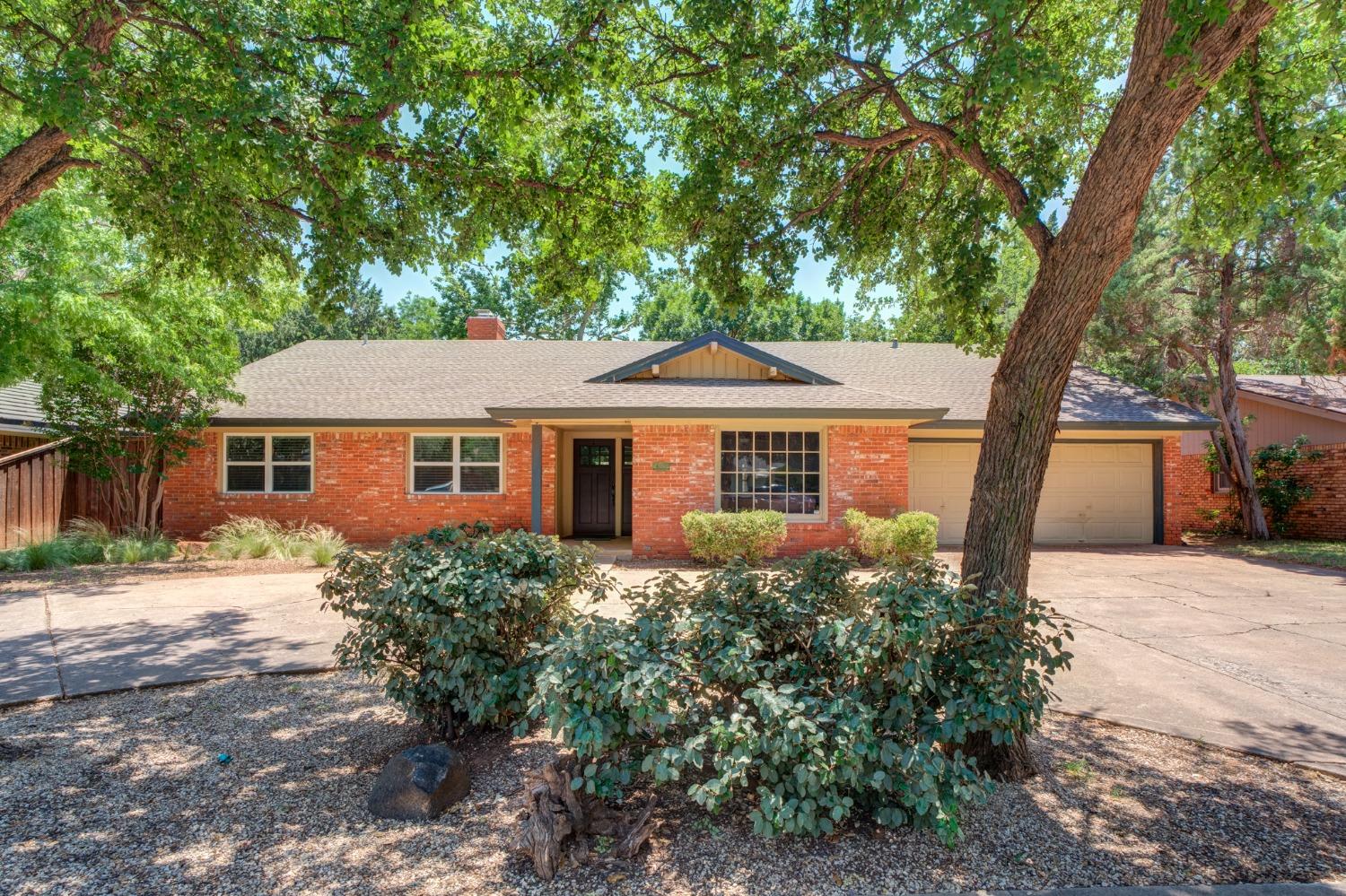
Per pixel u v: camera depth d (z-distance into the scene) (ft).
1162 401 51.49
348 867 10.11
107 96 17.46
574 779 10.07
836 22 18.88
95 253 35.91
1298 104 19.49
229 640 22.77
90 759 13.85
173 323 41.19
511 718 14.53
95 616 26.30
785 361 45.39
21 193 19.31
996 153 19.57
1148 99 12.09
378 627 13.76
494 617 13.24
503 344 64.28
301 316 110.63
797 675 11.48
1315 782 13.14
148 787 12.62
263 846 10.69
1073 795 12.47
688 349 45.62
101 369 41.19
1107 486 50.85
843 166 22.62
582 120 22.89
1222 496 59.93
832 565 13.33
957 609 10.45
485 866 10.16
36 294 33.09
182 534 48.85
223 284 24.16
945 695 10.77
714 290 21.99
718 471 41.86
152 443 44.29
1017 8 13.98
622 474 53.88
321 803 12.08
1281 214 20.35
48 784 12.73
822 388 44.34
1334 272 47.32
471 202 22.95
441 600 12.79
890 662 10.89
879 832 10.94
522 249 25.21
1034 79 13.69
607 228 23.90
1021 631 11.16
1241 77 18.61
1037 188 17.51
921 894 9.46
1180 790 12.72
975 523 13.67
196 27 17.80
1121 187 12.29
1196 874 9.98
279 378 54.70
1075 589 32.81
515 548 14.38
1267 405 57.52
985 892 9.46
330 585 13.91
